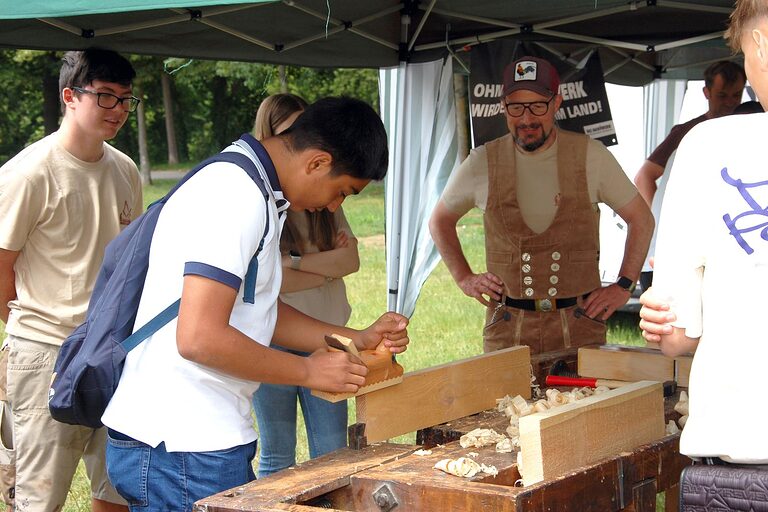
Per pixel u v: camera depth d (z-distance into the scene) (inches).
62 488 115.6
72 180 112.8
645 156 266.7
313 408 125.2
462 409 94.5
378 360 83.9
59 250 112.8
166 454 75.5
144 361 76.4
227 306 71.6
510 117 139.8
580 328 142.7
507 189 143.6
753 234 58.2
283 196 78.7
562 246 142.3
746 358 58.2
